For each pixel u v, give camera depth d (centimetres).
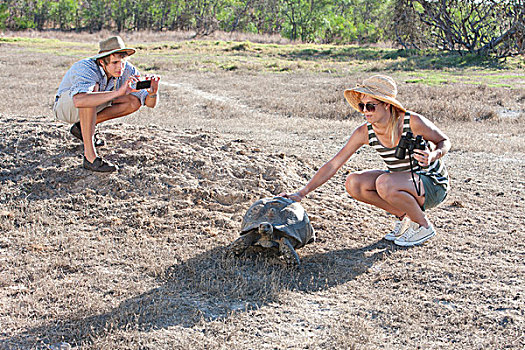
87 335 308
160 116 1166
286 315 342
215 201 538
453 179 693
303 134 965
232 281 382
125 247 436
